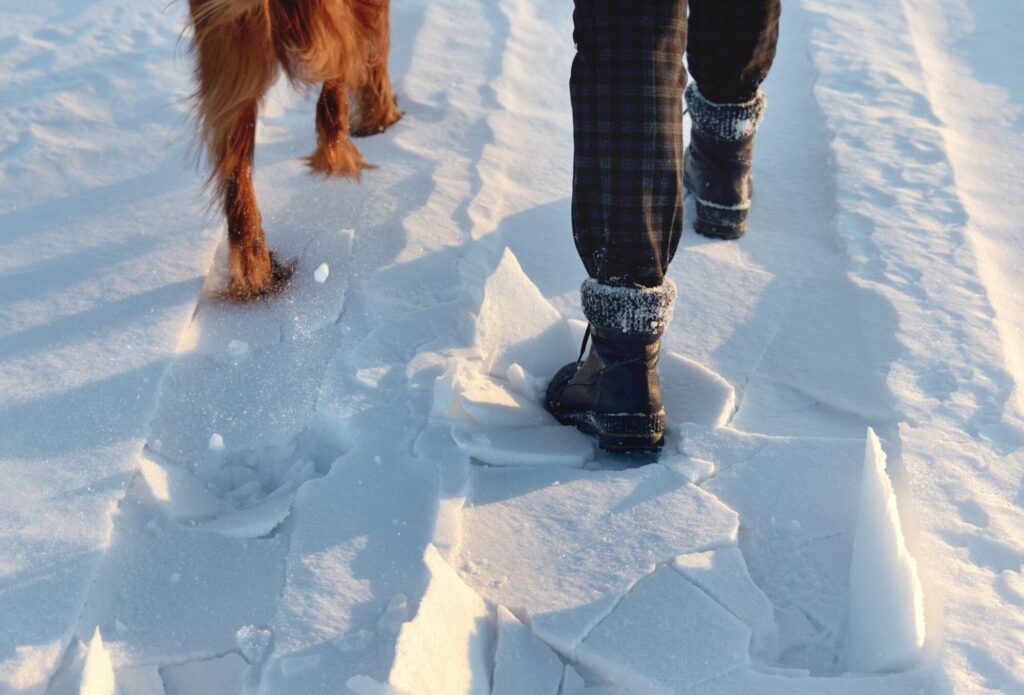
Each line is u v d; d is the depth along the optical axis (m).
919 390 2.24
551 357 2.39
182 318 2.52
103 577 1.86
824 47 3.99
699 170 2.85
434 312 2.54
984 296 2.53
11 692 1.63
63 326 2.50
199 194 3.05
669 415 2.25
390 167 3.21
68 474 2.06
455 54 4.00
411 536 1.92
